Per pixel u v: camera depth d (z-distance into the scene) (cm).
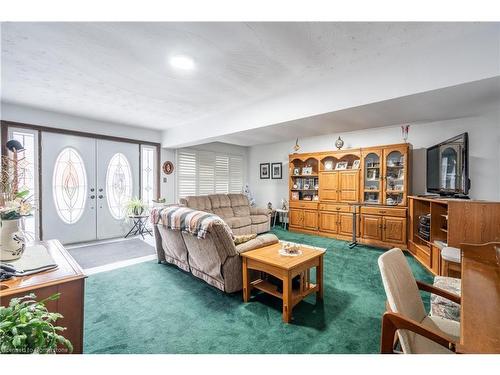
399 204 414
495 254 164
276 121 313
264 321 196
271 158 659
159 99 329
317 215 514
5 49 202
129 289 255
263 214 571
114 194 475
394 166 423
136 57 216
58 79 264
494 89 201
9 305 101
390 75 221
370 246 425
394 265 133
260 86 284
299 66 234
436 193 361
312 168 553
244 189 693
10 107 350
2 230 138
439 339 95
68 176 415
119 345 167
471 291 112
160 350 162
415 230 373
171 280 279
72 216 423
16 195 166
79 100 333
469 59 183
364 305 222
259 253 231
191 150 595
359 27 174
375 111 272
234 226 494
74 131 413
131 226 503
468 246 183
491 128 330
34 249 167
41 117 378
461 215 248
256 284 238
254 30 177
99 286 262
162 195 541
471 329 87
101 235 461
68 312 126
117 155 476
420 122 366
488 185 333
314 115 277
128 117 423
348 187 470
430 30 178
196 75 254
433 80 199
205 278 260
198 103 346
